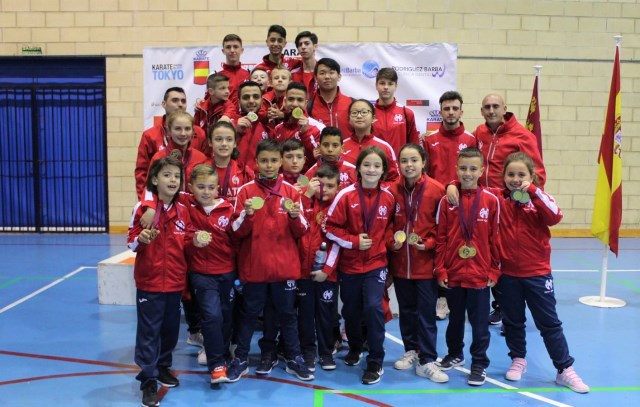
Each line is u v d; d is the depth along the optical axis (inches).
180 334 194.4
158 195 137.8
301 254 157.2
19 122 379.6
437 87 322.3
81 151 381.1
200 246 138.5
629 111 380.2
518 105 374.6
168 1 362.6
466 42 369.1
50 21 366.3
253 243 149.0
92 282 255.8
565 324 201.0
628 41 375.2
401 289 161.2
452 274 150.7
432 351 155.9
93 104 376.8
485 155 199.8
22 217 386.9
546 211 143.6
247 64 317.1
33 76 375.2
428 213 155.1
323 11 362.6
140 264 137.1
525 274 149.0
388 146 179.0
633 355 170.9
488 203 149.0
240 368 152.2
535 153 196.2
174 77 319.0
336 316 174.6
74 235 378.0
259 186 151.4
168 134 170.1
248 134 186.1
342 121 196.4
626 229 388.5
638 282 265.0
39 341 179.8
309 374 152.3
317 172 159.0
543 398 140.6
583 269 292.2
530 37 370.6
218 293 149.9
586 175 382.0
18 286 248.2
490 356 172.6
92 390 143.8
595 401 138.9
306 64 223.9
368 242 149.3
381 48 321.1
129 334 187.2
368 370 152.5
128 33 365.7
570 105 377.1
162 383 147.9
